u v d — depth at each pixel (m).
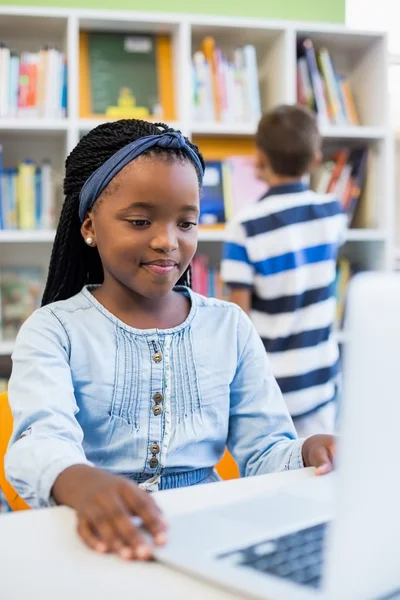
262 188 2.94
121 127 1.10
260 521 0.69
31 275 2.93
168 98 2.91
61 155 3.00
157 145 1.02
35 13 2.72
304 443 0.98
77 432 0.93
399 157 3.73
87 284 1.22
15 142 3.00
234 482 0.85
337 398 2.19
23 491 0.82
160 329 1.07
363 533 0.51
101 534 0.64
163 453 1.02
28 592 0.56
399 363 0.51
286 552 0.61
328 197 2.09
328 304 2.04
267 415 1.11
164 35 2.98
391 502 0.52
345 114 3.08
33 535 0.68
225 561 0.60
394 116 3.62
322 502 0.75
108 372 1.03
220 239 2.85
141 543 0.62
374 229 3.06
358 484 0.50
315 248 2.02
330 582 0.51
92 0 3.19
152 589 0.57
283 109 2.12
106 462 1.02
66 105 2.80
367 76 3.14
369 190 3.08
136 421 1.03
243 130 2.88
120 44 2.92
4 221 2.77
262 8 3.36
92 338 1.04
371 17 3.56
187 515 0.71
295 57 3.03
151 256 1.01
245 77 2.95
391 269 3.02
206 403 1.07
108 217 1.03
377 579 0.53
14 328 2.88
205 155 2.94
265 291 1.98
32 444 0.85
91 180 1.06
